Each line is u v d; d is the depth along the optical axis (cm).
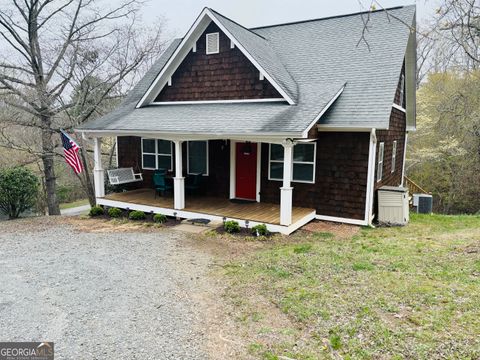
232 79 1079
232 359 358
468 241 710
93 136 1148
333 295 475
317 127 912
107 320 448
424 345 340
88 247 782
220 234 873
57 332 421
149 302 499
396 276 526
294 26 1365
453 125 1788
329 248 723
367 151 923
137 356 370
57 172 2169
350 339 368
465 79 1686
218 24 1041
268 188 1088
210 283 564
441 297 437
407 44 1127
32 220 1101
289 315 437
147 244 801
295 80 1080
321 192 1000
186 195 1209
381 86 951
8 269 642
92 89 1669
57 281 581
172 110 1134
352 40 1170
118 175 1251
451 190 1867
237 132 833
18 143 1745
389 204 994
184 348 383
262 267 618
